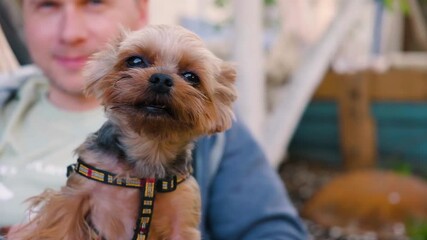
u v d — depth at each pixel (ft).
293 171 7.17
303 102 4.58
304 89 4.58
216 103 2.07
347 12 4.69
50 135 2.56
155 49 1.99
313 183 6.73
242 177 2.62
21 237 2.01
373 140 6.90
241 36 3.94
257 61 3.97
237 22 3.95
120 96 1.94
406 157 6.97
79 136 2.55
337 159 7.36
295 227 2.66
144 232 1.97
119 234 1.98
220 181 2.60
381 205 5.47
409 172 6.68
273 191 2.65
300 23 5.59
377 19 7.16
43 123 2.59
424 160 6.92
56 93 2.63
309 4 5.81
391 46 8.04
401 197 5.53
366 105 6.88
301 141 7.54
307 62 4.66
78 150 2.07
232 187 2.60
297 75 4.66
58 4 2.54
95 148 2.03
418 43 8.11
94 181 1.98
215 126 2.05
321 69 4.66
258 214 2.59
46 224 1.98
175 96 1.93
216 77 2.09
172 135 1.98
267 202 2.62
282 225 2.61
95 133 2.10
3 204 2.39
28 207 2.18
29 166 2.47
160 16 5.09
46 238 1.97
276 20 5.69
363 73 6.84
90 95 2.03
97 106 2.62
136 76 1.94
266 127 4.49
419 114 6.82
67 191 2.01
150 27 2.05
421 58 7.32
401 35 8.14
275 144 4.45
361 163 6.91
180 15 5.62
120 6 2.59
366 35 7.25
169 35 2.02
